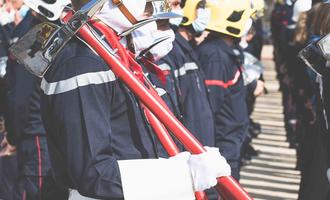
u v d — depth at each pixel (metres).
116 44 4.99
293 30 15.38
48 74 4.88
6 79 9.07
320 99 6.70
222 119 9.15
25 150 8.44
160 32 5.82
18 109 8.48
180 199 4.80
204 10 8.86
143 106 5.07
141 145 5.02
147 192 4.75
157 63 7.64
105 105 4.84
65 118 4.76
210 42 9.17
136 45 5.35
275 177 14.51
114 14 5.03
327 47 6.22
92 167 4.71
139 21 5.11
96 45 4.82
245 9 9.12
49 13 4.98
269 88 26.77
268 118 21.48
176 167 4.81
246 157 15.48
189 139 4.86
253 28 12.79
